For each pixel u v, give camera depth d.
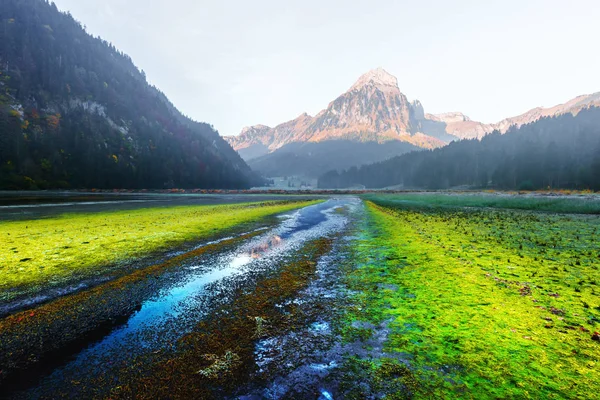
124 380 4.12
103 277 9.09
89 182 117.38
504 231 16.30
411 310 5.96
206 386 3.93
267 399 3.62
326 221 24.56
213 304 6.83
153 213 31.09
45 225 20.84
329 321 5.72
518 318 5.29
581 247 11.52
